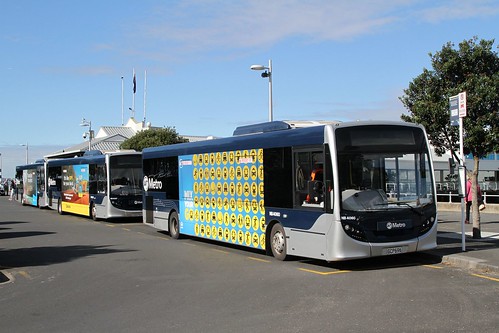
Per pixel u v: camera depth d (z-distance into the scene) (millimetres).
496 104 13188
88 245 15508
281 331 6254
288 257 12055
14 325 6895
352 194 10125
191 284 9367
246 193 12891
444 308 7160
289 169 11359
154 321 6906
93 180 25375
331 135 10172
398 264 10977
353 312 7070
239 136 13203
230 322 6734
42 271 11180
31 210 34594
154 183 18125
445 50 13805
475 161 13602
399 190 10570
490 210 24438
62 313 7500
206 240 16375
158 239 16891
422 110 13727
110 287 9312
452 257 10812
